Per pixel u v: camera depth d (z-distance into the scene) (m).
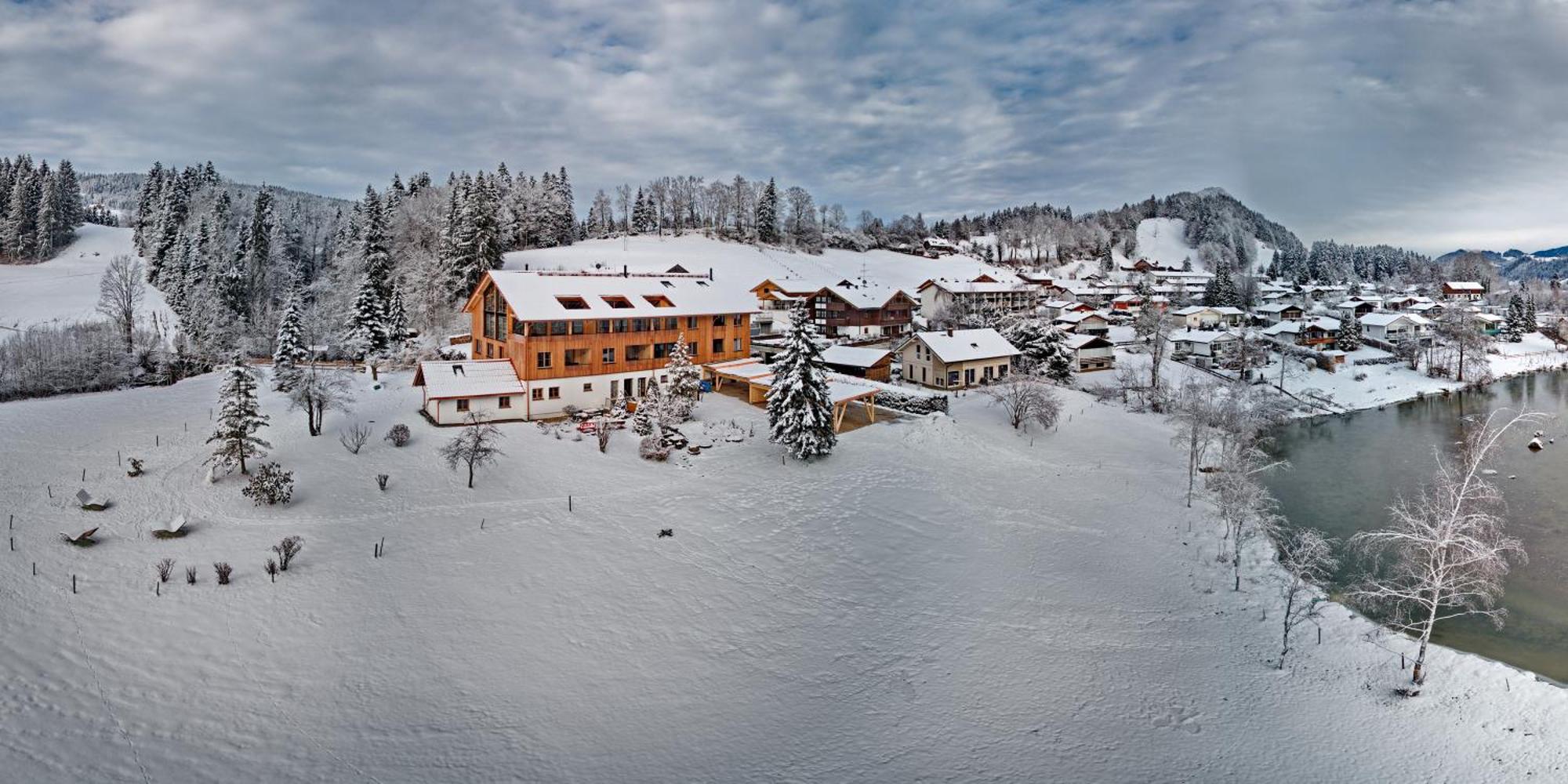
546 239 145.25
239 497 33.12
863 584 31.17
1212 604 31.25
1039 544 36.19
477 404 48.44
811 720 22.02
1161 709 23.55
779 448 45.75
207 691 20.28
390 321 78.19
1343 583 34.00
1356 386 83.44
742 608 28.45
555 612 26.77
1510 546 26.91
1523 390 82.12
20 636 21.28
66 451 37.12
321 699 20.64
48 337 62.16
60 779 16.11
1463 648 28.50
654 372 56.38
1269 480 50.53
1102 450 52.50
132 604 23.88
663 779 18.91
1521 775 20.72
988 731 21.83
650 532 33.78
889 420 53.81
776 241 182.50
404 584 27.31
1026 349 78.44
